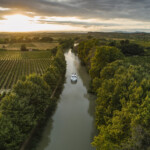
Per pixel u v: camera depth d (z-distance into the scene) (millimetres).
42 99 27438
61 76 57875
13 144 18047
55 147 23656
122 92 21812
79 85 51000
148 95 17875
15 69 77000
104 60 42250
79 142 24766
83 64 83062
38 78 30703
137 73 25250
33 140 24719
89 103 38219
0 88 49156
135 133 14820
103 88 26531
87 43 78812
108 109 22141
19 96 23906
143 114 15164
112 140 17734
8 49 170250
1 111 20609
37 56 122562
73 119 31219
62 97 41625
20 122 20656
